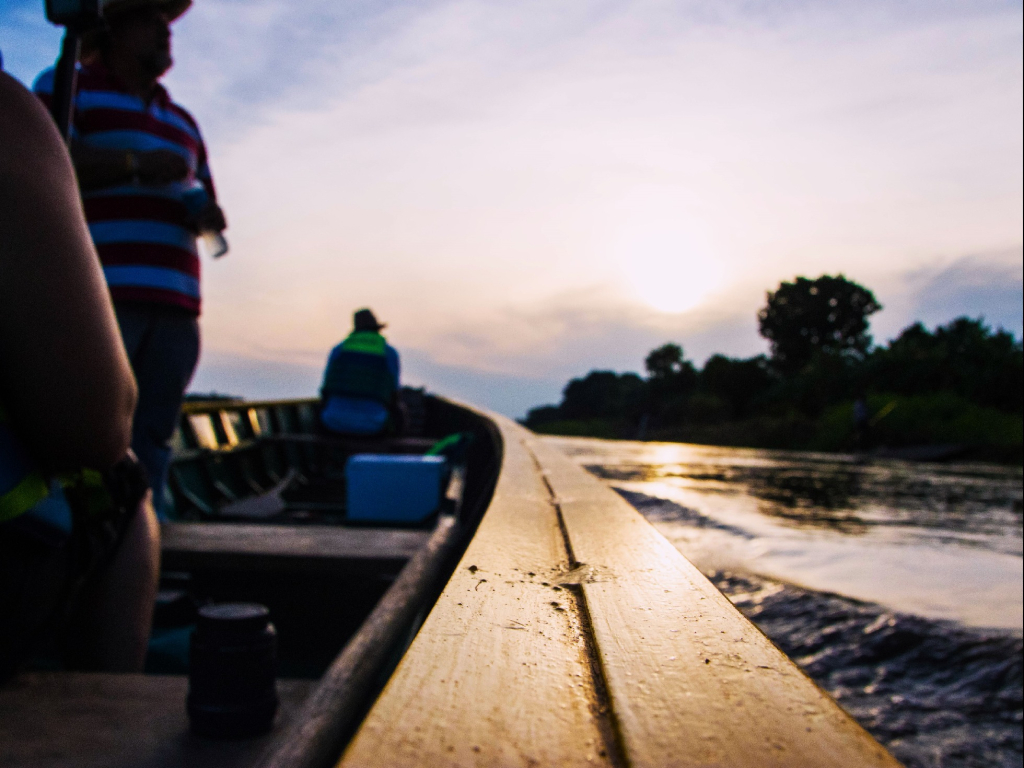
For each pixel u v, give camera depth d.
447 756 0.34
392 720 0.38
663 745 0.35
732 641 0.51
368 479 3.31
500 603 0.62
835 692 1.72
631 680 0.43
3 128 0.87
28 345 0.88
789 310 64.38
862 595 2.54
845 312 62.78
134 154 2.46
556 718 0.39
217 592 2.27
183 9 2.74
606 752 0.35
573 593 0.66
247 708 1.02
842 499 6.25
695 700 0.40
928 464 15.48
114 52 2.61
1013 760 1.33
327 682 1.09
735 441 32.38
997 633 2.06
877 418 27.27
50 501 1.02
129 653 1.36
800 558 3.26
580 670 0.46
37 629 1.11
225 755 0.98
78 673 1.20
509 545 0.92
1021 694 1.64
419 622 1.61
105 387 0.95
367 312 6.33
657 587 0.68
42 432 0.93
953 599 2.50
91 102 2.59
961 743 1.40
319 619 2.26
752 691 0.42
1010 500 6.64
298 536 2.42
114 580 1.36
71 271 0.90
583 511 1.24
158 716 1.07
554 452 2.72
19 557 0.99
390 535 2.46
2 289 0.86
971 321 38.91
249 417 6.04
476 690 0.42
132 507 1.34
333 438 6.10
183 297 2.74
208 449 4.76
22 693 1.12
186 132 2.89
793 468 10.68
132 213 2.64
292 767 0.85
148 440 2.78
